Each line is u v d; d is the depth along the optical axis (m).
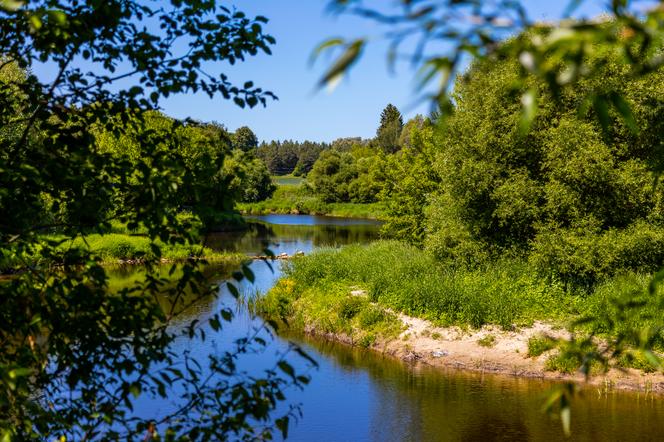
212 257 32.34
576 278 18.56
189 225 3.81
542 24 1.24
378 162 32.81
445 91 1.17
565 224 19.22
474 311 17.22
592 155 17.16
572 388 1.81
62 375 3.89
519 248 20.19
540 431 11.40
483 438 11.16
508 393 13.48
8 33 3.89
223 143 4.41
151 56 4.11
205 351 13.89
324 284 21.84
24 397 3.09
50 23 3.61
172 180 3.54
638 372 13.80
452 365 15.48
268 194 91.75
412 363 15.77
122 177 3.98
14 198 3.88
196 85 4.25
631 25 1.26
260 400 3.51
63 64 4.08
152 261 3.94
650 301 2.14
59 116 4.26
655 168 2.31
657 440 10.84
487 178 19.39
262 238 45.84
